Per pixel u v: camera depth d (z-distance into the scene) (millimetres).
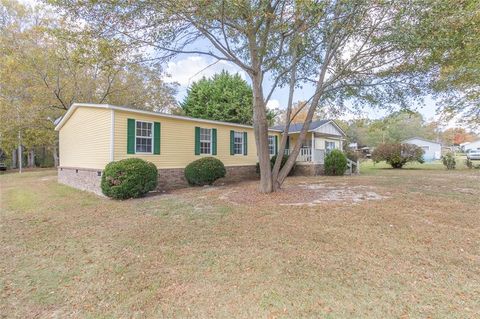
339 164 14422
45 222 5504
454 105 15203
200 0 4867
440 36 5152
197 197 7758
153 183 8320
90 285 2949
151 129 9914
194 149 11375
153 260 3525
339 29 6469
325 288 2748
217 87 22391
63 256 3750
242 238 4211
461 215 5266
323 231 4457
